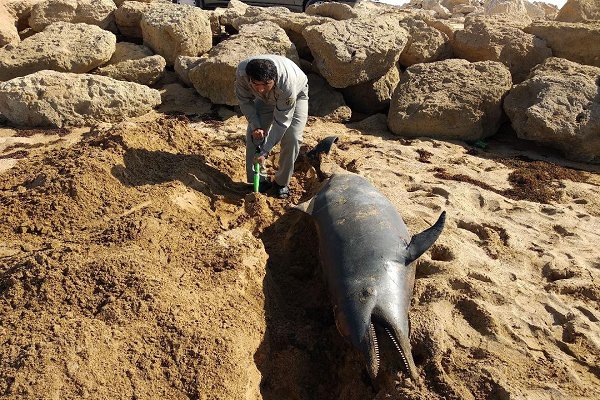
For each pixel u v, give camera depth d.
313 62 9.09
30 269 3.67
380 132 8.11
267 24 9.26
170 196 5.07
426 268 4.37
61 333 3.21
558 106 7.43
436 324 3.72
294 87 4.86
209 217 5.12
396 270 3.76
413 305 3.95
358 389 3.61
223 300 3.80
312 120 8.34
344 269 3.81
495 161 7.10
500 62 9.09
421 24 9.77
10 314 3.40
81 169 5.01
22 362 3.01
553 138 7.32
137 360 3.24
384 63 8.62
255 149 5.62
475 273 4.29
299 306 4.37
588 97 7.51
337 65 8.23
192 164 5.79
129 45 9.66
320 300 4.36
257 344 3.71
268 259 4.78
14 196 4.89
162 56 9.62
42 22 10.05
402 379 3.42
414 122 7.79
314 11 10.70
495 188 6.13
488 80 8.12
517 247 4.79
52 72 8.05
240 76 5.03
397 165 6.63
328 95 8.77
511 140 8.16
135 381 3.14
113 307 3.46
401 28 9.10
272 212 5.44
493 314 3.85
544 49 9.31
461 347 3.63
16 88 7.68
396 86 8.62
